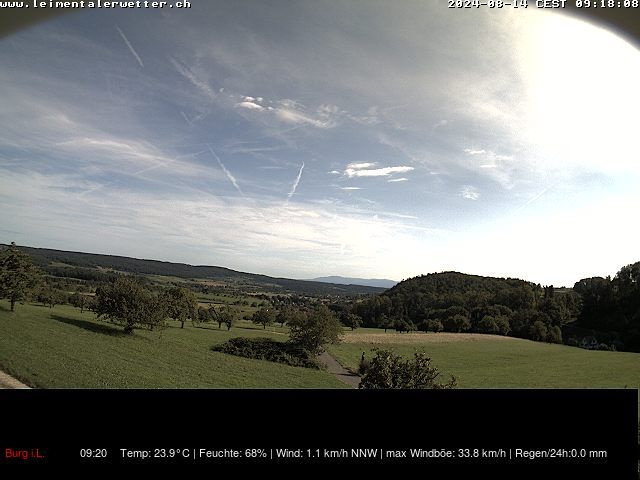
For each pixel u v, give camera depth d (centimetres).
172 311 7575
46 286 8025
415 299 13638
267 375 4509
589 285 11944
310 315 6519
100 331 5219
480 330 11169
